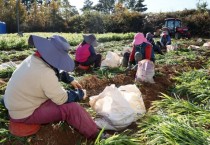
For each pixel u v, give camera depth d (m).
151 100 5.98
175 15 41.84
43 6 51.34
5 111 4.48
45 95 3.81
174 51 12.52
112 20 44.06
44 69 3.67
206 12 40.03
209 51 12.82
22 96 3.74
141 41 7.29
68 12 53.78
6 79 6.75
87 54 8.01
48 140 4.10
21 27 48.00
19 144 3.94
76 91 4.14
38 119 3.88
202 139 3.91
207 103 5.47
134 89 5.36
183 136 3.96
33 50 13.80
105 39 23.52
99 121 4.60
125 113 4.52
